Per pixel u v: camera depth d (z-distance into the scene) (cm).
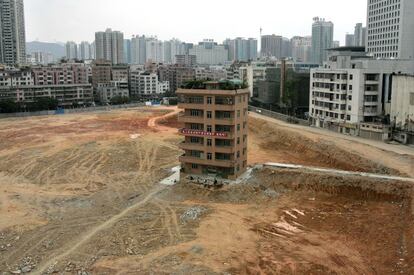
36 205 8312
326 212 7600
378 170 9425
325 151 11344
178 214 7575
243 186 8688
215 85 8875
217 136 8894
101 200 8588
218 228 6888
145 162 11450
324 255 5953
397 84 12075
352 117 13450
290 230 6862
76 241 6506
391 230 6650
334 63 15350
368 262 5731
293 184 8744
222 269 5525
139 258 5856
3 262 5881
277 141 13612
